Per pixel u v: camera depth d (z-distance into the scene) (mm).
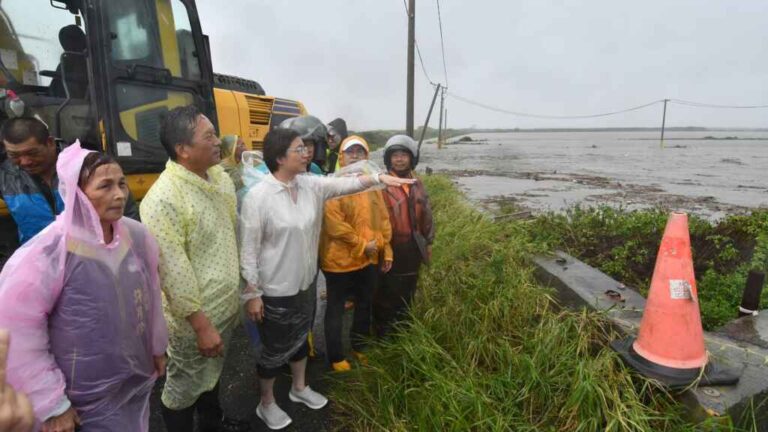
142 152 4293
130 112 4203
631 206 10594
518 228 5797
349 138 3520
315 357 3789
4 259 3869
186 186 2219
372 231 3279
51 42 4359
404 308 3637
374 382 3143
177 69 4668
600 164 25438
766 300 3848
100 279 1640
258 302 2631
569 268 4309
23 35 4211
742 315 3611
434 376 2918
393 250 3459
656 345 2650
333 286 3365
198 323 2219
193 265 2293
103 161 1651
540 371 2883
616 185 14836
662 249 2691
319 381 3459
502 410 2695
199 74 4930
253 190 2648
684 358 2590
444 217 6703
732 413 2410
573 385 2662
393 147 3414
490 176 17688
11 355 1462
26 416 1224
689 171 20656
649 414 2518
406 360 3184
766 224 5137
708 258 5320
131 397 1896
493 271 4121
